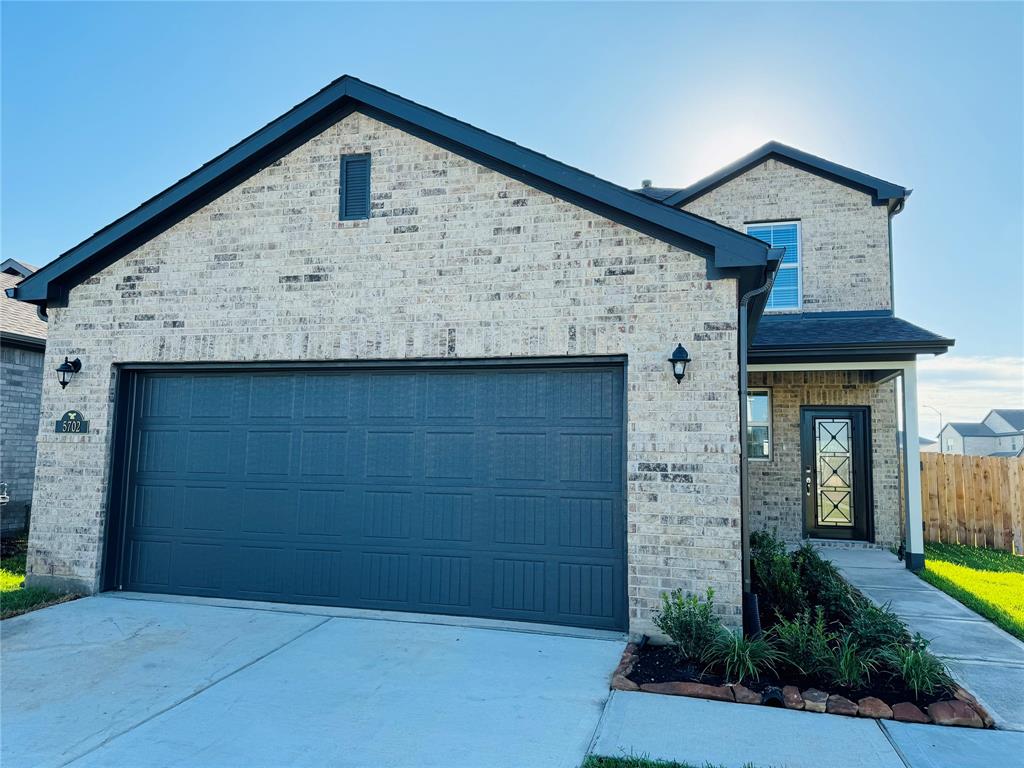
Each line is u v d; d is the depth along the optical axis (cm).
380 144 696
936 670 464
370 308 679
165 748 383
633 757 369
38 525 745
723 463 572
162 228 746
